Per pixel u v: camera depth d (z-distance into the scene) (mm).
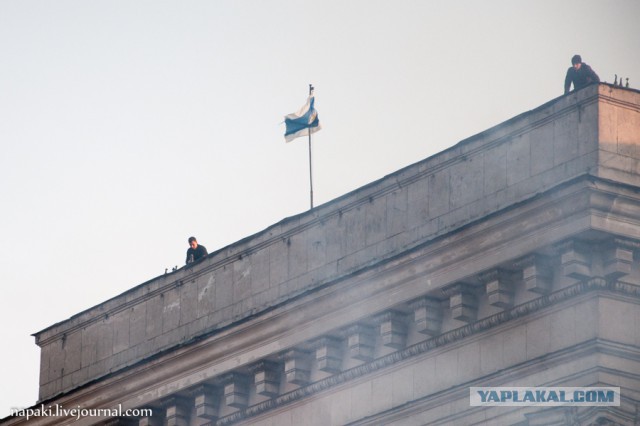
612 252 195875
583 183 194500
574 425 196250
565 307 198125
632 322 197000
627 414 195000
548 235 197625
